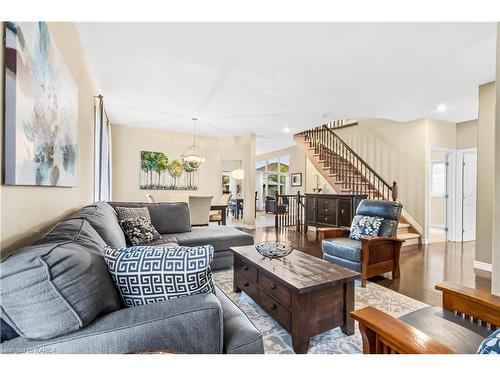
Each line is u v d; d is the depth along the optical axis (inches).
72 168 78.8
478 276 123.3
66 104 71.2
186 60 108.3
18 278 30.4
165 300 41.1
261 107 172.1
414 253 166.4
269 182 465.7
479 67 112.3
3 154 38.8
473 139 199.2
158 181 253.9
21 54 42.6
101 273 38.6
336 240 125.9
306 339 63.9
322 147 272.2
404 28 83.8
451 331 43.9
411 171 204.5
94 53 102.6
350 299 71.8
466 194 208.1
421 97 149.8
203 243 122.6
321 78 124.7
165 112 187.8
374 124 238.5
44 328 31.7
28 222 48.9
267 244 91.7
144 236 110.9
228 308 51.1
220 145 284.4
